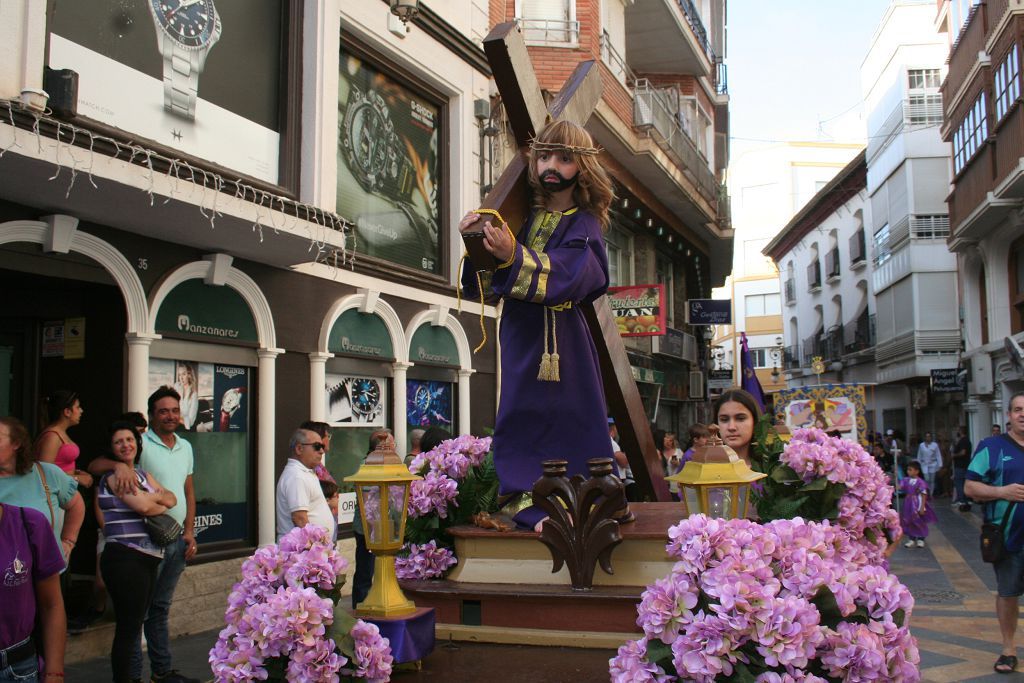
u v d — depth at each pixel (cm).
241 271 867
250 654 222
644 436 386
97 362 793
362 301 1045
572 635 266
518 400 299
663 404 2438
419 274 1165
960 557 1354
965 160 2348
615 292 1744
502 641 274
